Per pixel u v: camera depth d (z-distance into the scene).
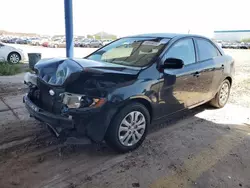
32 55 7.66
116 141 3.06
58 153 3.16
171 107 3.72
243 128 4.18
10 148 3.23
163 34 4.16
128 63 3.54
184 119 4.51
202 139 3.70
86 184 2.58
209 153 3.29
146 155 3.19
